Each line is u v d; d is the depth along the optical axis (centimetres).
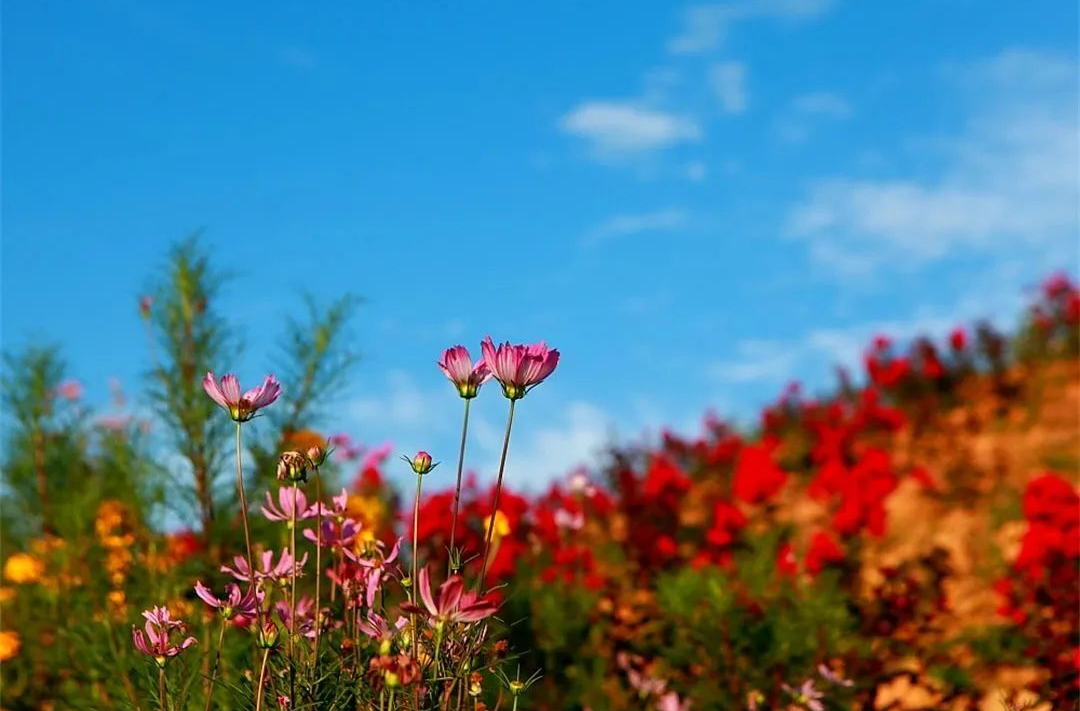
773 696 509
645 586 665
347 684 307
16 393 595
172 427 522
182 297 532
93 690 437
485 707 291
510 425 288
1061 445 998
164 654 323
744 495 743
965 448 1017
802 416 1172
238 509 514
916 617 574
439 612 274
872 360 1163
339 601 412
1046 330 1236
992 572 695
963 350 1189
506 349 282
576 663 553
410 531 632
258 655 392
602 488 859
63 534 521
